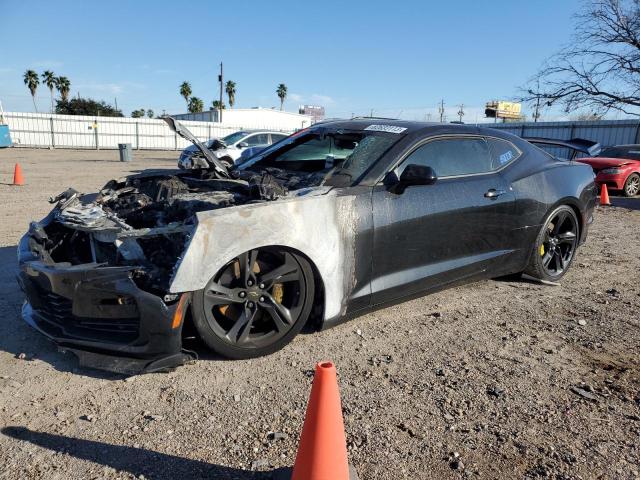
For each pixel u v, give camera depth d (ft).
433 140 13.80
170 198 12.62
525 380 10.78
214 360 11.19
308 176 13.87
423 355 11.82
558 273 17.42
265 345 11.27
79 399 9.70
